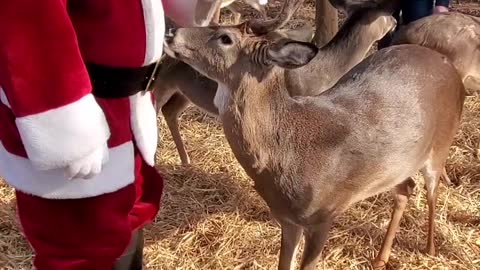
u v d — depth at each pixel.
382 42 3.46
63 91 1.27
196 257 2.73
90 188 1.47
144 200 1.73
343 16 4.59
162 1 1.65
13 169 1.46
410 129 2.18
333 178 2.08
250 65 2.00
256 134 2.03
